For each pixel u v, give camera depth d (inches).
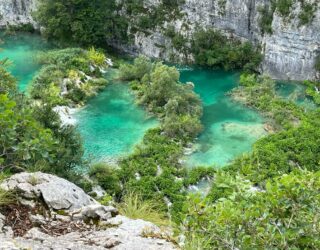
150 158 1675.7
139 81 2297.0
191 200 426.9
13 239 408.5
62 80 2199.8
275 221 400.8
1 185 488.4
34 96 2025.1
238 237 396.8
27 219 448.5
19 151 562.6
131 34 2706.7
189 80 2443.4
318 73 2347.4
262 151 1665.8
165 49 2655.0
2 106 542.9
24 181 504.7
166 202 1448.1
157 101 2084.2
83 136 1877.5
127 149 1792.6
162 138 1808.6
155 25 2659.9
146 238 438.3
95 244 419.8
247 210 405.4
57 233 438.9
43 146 579.2
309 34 2295.8
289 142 1712.6
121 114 2039.9
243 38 2544.3
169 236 444.1
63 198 490.6
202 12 2568.9
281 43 2370.8
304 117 1934.1
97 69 2381.9
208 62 2506.2
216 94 2272.4
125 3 2701.8
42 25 2770.7
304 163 1611.7
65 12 2632.9
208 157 1748.3
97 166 1525.6
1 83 1125.7
